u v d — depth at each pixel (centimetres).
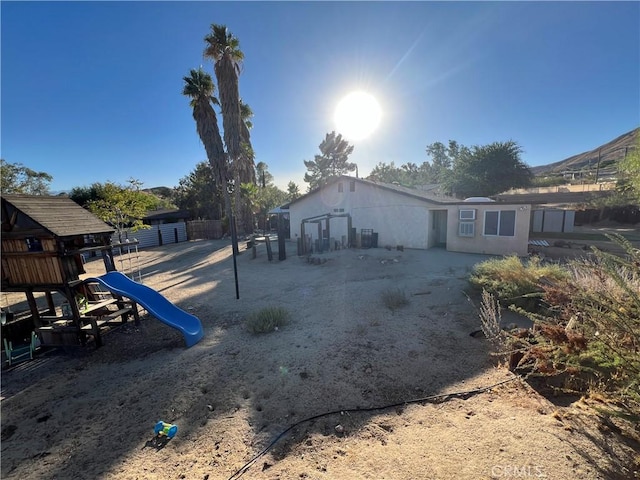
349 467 262
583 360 325
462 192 3653
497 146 3516
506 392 352
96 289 846
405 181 6088
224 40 2033
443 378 397
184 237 2553
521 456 250
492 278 705
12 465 304
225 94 2106
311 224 2066
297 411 352
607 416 280
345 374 423
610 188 2397
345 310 688
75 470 291
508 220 1352
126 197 1712
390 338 527
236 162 2280
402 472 248
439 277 952
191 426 341
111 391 428
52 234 546
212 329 638
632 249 351
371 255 1455
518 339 386
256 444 305
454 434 289
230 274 1191
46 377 488
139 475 277
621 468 229
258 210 3062
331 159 4850
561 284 420
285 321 634
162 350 552
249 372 447
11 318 700
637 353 271
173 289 1004
